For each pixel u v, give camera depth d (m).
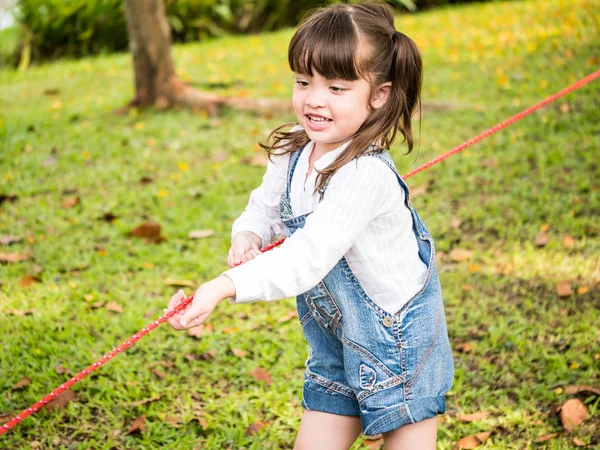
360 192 1.97
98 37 10.41
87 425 2.96
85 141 6.14
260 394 3.16
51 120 6.69
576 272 3.98
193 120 6.62
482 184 5.07
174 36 10.84
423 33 9.20
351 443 2.28
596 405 2.98
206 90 7.62
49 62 10.18
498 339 3.48
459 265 4.16
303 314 2.27
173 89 6.89
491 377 3.23
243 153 5.87
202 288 1.86
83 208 4.98
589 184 4.86
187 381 3.25
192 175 5.50
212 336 3.56
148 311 3.76
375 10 2.06
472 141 2.74
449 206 4.84
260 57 9.00
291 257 1.91
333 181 2.01
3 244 4.49
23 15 10.20
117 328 3.58
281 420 3.01
